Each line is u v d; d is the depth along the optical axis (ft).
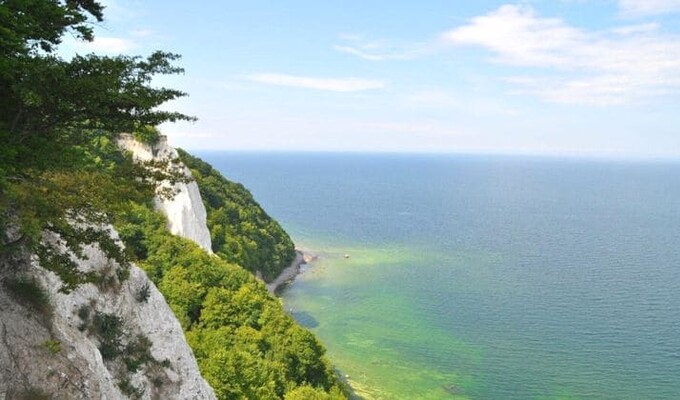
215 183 386.32
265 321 205.46
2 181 51.62
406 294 393.70
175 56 78.95
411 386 247.29
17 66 54.13
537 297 391.86
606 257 545.44
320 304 363.56
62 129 70.90
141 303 119.96
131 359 108.78
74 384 78.69
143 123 66.44
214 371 151.64
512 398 240.12
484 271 474.08
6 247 71.10
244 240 352.90
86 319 101.86
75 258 104.58
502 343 301.22
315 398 165.17
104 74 59.00
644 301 384.06
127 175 71.00
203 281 210.79
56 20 60.18
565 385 251.39
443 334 313.73
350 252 542.98
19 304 78.33
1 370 71.31
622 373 263.90
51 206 57.98
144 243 218.79
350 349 287.69
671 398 240.12
